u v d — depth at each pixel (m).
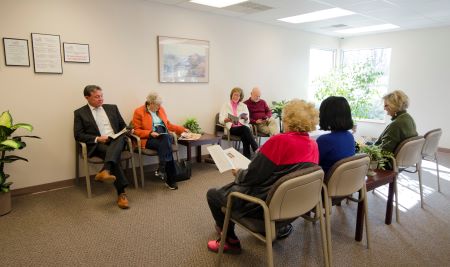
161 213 2.80
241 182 1.78
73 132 3.41
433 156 3.36
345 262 2.08
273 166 1.65
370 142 2.87
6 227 2.50
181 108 4.40
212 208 2.05
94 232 2.44
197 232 2.46
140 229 2.50
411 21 5.02
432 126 5.65
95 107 3.34
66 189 3.39
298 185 1.53
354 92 6.28
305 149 1.68
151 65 4.00
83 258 2.08
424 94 5.70
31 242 2.28
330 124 2.06
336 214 2.82
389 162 2.63
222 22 4.68
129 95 3.85
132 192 3.33
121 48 3.71
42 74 3.20
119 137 3.14
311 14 4.64
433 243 2.34
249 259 2.10
